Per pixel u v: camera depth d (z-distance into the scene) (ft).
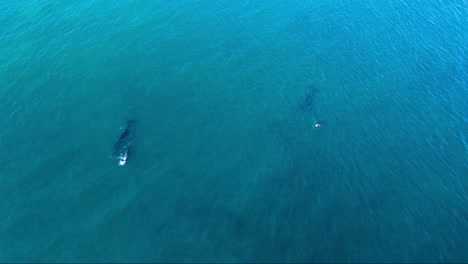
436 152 184.75
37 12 245.45
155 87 205.26
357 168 175.22
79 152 172.55
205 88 207.62
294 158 177.37
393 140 189.06
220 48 232.32
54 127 182.19
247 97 205.16
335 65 228.02
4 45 221.66
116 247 142.31
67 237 144.77
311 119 196.34
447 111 204.85
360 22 261.03
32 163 167.73
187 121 189.88
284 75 219.41
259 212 154.92
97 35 232.73
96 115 188.65
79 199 156.25
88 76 207.72
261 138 185.37
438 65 231.91
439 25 263.29
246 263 139.23
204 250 142.10
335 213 156.66
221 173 168.86
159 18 248.11
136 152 174.09
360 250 145.07
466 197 167.12
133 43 229.45
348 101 207.51
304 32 249.14
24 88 199.11
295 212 155.74
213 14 255.91
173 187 161.99
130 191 159.63
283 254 142.00
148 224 149.18
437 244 149.79
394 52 239.30
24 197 156.46
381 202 162.40
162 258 139.74
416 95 212.84
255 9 263.70
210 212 153.99
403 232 152.35
